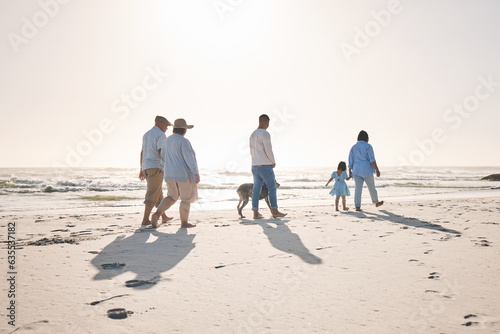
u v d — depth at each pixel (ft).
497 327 5.60
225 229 16.11
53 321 5.96
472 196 40.50
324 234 14.55
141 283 8.18
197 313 6.35
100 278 8.56
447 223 17.21
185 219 16.99
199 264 9.86
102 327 5.73
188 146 16.78
